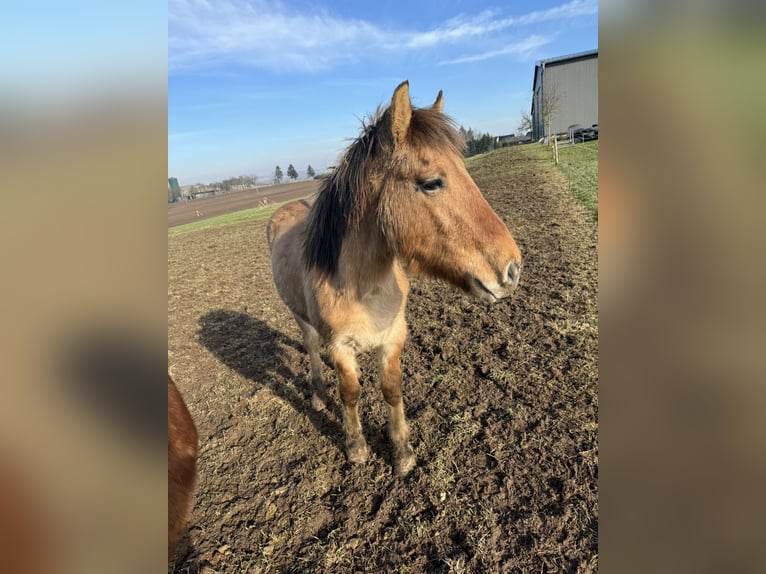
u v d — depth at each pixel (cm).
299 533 240
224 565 226
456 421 308
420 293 588
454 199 185
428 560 215
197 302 717
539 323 441
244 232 1501
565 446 271
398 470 270
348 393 266
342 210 222
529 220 886
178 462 160
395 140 188
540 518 226
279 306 648
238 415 361
